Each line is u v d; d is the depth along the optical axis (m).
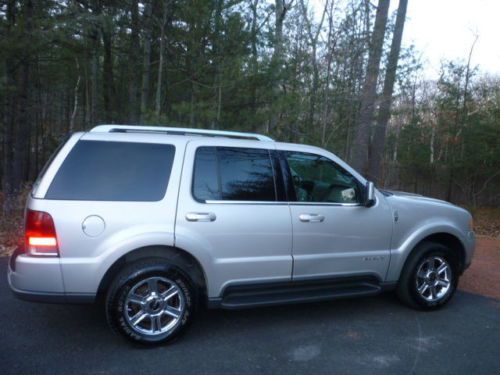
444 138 17.41
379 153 12.80
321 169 4.28
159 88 8.80
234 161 3.89
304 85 8.85
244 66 7.83
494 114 16.22
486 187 18.17
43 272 3.25
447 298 4.64
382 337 3.87
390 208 4.40
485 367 3.36
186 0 8.16
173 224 3.53
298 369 3.25
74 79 19.53
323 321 4.22
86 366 3.20
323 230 4.06
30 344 3.54
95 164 3.50
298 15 9.69
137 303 3.49
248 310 4.46
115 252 3.37
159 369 3.19
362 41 9.18
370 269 4.30
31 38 7.74
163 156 3.69
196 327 3.99
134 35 10.63
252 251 3.80
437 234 4.73
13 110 10.58
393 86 9.54
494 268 6.79
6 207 10.03
